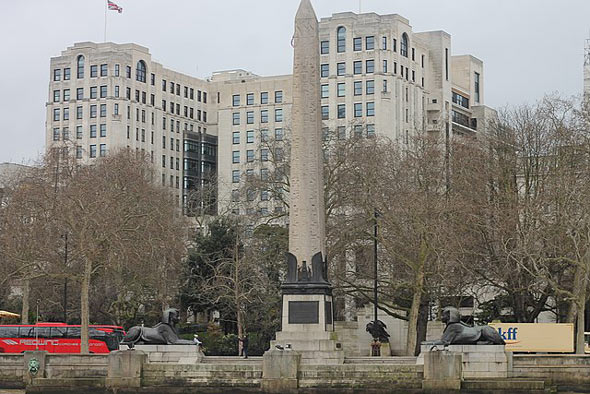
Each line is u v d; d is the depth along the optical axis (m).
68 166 114.19
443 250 85.19
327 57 190.38
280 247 99.38
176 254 109.44
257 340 103.81
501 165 93.50
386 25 187.75
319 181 71.31
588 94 104.94
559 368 65.81
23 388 71.38
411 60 193.88
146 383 67.38
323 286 70.12
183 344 70.50
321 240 71.00
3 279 101.38
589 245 80.00
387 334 100.50
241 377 66.12
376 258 88.81
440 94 199.25
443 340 67.44
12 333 95.06
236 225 106.88
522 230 82.88
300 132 71.19
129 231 100.12
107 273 111.00
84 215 93.56
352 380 65.19
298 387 65.31
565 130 91.69
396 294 97.56
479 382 64.06
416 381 64.69
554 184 85.62
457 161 95.44
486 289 106.19
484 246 90.19
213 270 107.00
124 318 112.00
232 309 103.06
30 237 98.75
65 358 71.19
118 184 112.62
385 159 98.88
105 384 67.81
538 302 91.69
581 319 79.50
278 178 99.56
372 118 186.12
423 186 92.75
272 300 98.44
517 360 66.44
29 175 118.06
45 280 113.50
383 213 90.81
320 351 68.69
